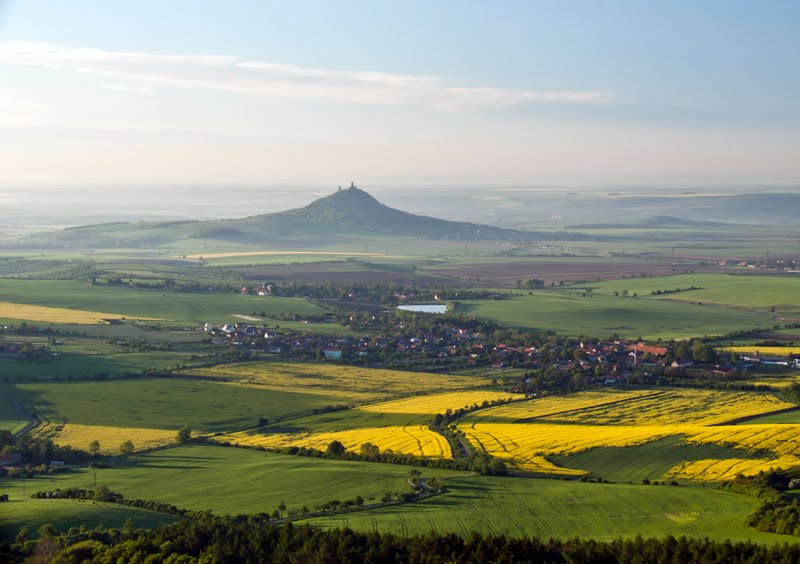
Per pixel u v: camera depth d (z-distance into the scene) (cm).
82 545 10656
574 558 10475
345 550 10631
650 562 10394
